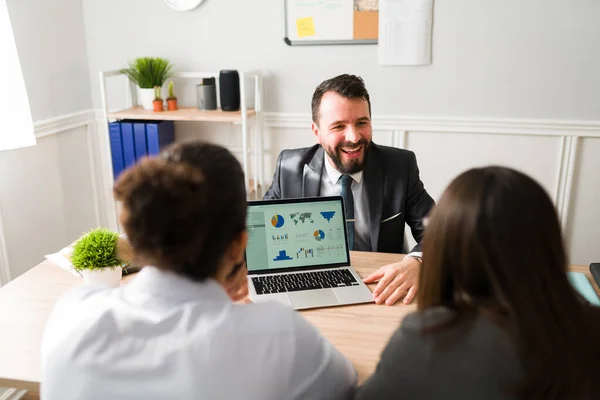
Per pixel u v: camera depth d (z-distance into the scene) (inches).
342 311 53.7
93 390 28.3
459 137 114.8
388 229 74.5
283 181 76.7
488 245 27.8
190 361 28.0
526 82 109.3
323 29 113.1
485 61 109.6
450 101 113.0
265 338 30.0
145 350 28.6
